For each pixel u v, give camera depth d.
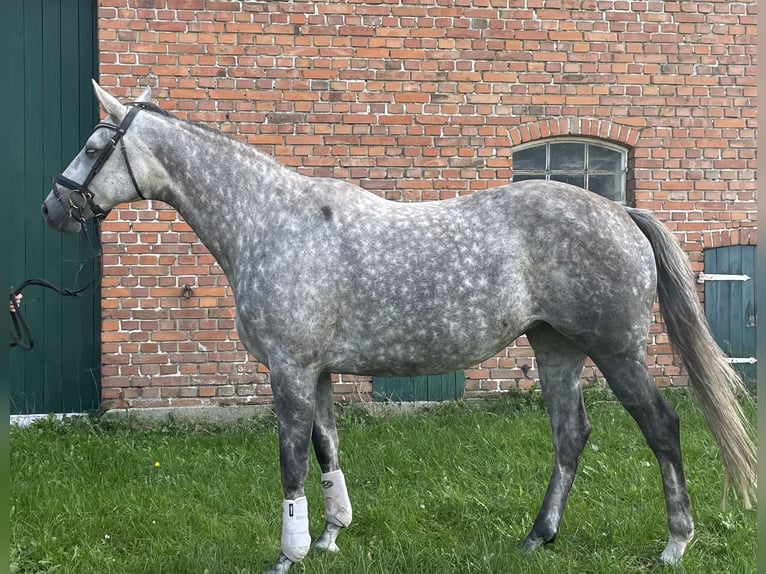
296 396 3.31
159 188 3.59
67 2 6.40
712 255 6.80
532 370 6.59
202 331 6.26
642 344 3.39
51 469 4.89
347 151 6.44
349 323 3.37
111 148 3.48
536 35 6.62
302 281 3.31
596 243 3.32
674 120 6.79
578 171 6.86
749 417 5.73
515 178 6.80
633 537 3.76
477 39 6.55
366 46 6.43
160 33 6.19
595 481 4.55
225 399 6.29
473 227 3.41
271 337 3.33
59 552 3.70
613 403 6.29
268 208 3.48
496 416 6.04
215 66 6.27
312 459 5.09
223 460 5.15
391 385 6.45
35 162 6.35
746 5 6.82
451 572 3.39
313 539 3.87
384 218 3.44
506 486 4.52
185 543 3.81
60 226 3.51
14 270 6.29
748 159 6.86
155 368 6.20
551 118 6.66
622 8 6.70
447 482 4.56
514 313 3.39
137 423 6.06
